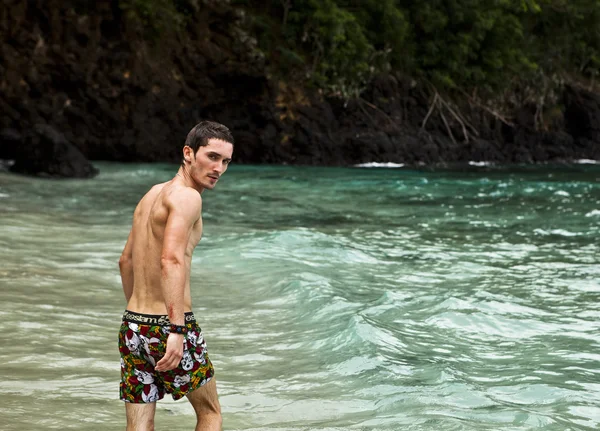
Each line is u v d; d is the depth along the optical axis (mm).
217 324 6566
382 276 8555
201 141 3680
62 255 9055
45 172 17750
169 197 3596
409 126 27016
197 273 8430
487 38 29422
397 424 4426
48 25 22547
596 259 9719
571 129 31172
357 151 25297
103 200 14227
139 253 3678
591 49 32969
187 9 24609
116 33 23375
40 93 22281
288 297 7426
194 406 3705
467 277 8594
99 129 22844
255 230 11383
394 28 27281
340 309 6969
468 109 28797
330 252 9625
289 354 5797
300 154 24641
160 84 23516
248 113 24750
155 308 3596
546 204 15383
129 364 3635
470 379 5332
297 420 4543
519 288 8102
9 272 8000
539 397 5047
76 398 4723
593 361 5809
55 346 5730
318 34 25875
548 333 6535
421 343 6137
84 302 7047
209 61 24250
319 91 25578
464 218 13273
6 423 4258
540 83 30766
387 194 16766
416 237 11234
